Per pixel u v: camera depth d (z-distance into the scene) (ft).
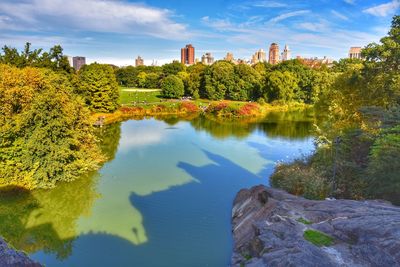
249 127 184.65
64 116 84.12
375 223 33.68
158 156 115.55
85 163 94.48
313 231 35.35
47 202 72.95
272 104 291.17
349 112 101.76
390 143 59.41
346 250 30.68
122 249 54.44
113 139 144.87
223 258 51.75
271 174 95.45
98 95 211.20
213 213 68.49
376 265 27.73
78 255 52.54
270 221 41.73
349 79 106.63
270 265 30.12
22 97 85.25
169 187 84.23
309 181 73.77
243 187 84.89
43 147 79.00
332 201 46.24
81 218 65.46
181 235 58.95
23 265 25.73
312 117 229.86
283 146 133.90
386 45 94.68
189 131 168.76
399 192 55.72
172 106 257.96
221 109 239.30
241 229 55.98
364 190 66.59
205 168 101.71
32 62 153.99
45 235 58.75
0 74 86.89
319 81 296.30
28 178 77.15
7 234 58.65
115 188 82.84
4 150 76.43
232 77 316.40
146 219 65.51
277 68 368.48
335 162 73.05
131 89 409.49
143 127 180.55
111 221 64.54
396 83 85.40
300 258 28.73
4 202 71.41
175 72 429.79
